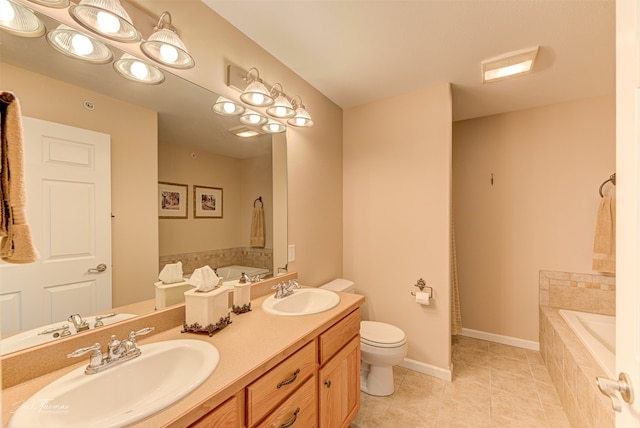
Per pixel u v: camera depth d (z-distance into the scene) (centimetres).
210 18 142
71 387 78
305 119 186
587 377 147
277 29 158
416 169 233
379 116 251
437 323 224
